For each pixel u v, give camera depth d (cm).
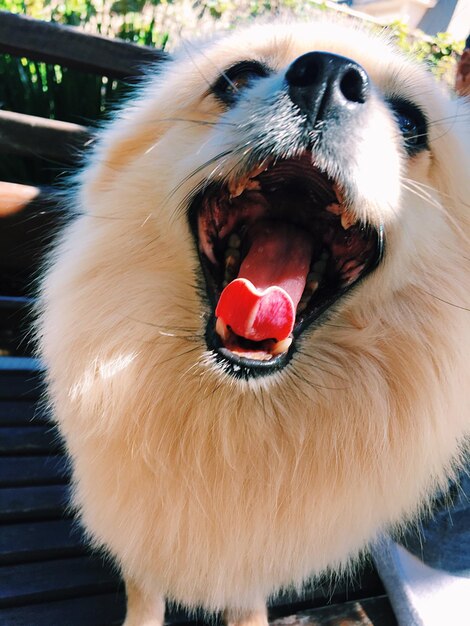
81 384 16
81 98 38
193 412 16
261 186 16
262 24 20
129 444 16
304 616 20
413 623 19
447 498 19
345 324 17
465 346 17
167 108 18
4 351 35
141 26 44
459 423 17
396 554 20
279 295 14
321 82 14
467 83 25
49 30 28
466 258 18
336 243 17
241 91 16
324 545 17
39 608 18
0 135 29
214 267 17
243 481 16
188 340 16
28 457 24
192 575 17
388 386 17
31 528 21
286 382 16
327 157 14
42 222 31
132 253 17
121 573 19
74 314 17
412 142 17
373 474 17
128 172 18
